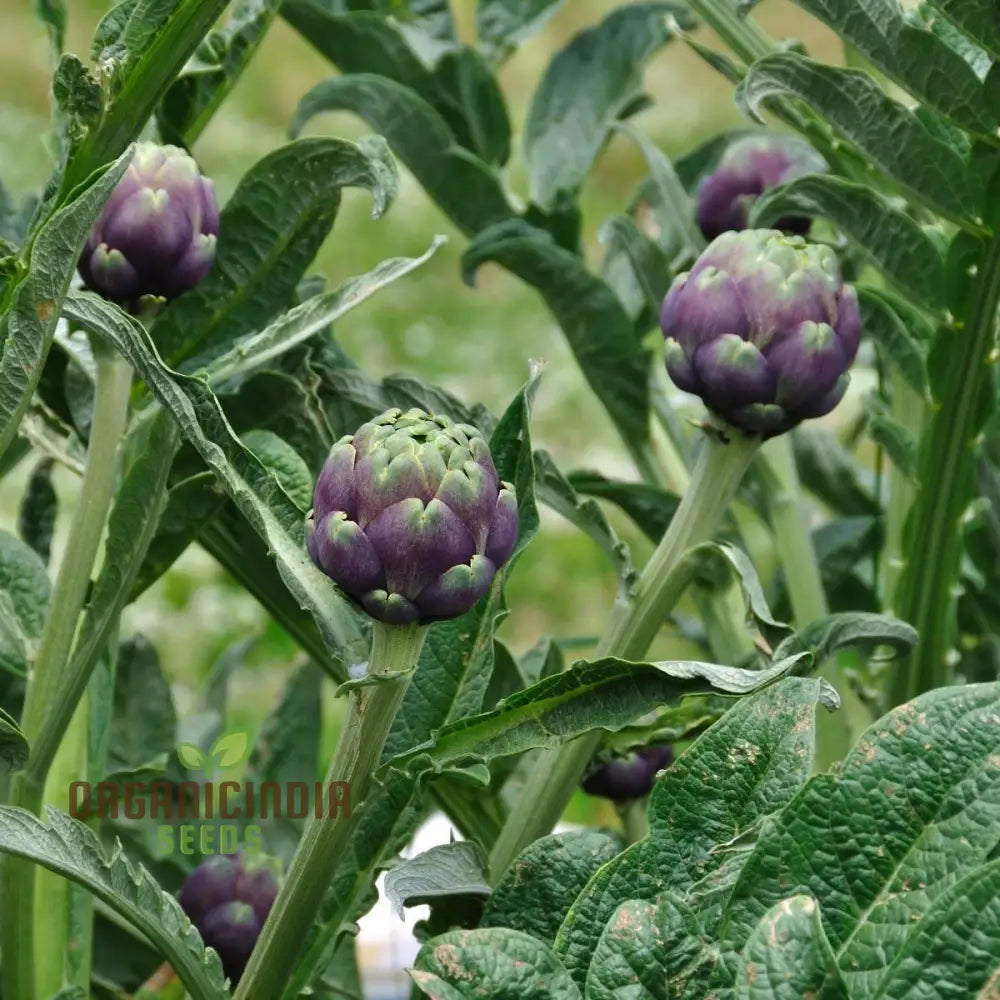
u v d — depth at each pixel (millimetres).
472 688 2953
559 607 7668
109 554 2943
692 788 2781
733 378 2936
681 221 3254
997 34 2959
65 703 2953
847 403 4156
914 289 3055
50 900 3051
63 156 2947
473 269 3232
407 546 2775
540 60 11961
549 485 2986
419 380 3100
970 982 2654
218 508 3025
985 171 3016
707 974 2717
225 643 6758
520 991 2711
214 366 2969
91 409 3082
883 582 3371
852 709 3199
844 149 3129
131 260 2961
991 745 2719
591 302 3221
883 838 2717
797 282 2938
